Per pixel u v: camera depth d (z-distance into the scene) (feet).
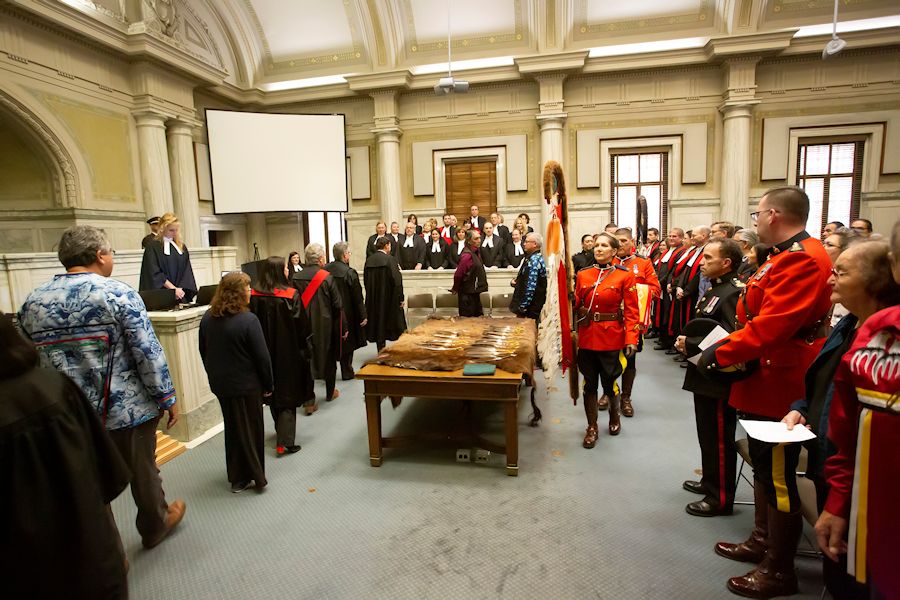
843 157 26.22
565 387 13.96
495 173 29.96
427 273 20.24
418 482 8.70
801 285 5.41
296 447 10.11
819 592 5.67
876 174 25.55
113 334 6.07
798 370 5.76
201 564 6.61
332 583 6.19
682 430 10.69
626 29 27.27
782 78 25.96
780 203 5.76
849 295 4.23
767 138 26.45
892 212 25.52
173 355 10.50
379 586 6.11
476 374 8.59
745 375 6.12
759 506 6.25
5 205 21.33
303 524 7.49
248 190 27.17
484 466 9.24
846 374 3.72
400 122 30.48
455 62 29.45
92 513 3.47
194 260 19.39
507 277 19.77
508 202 29.84
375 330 16.30
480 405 12.72
